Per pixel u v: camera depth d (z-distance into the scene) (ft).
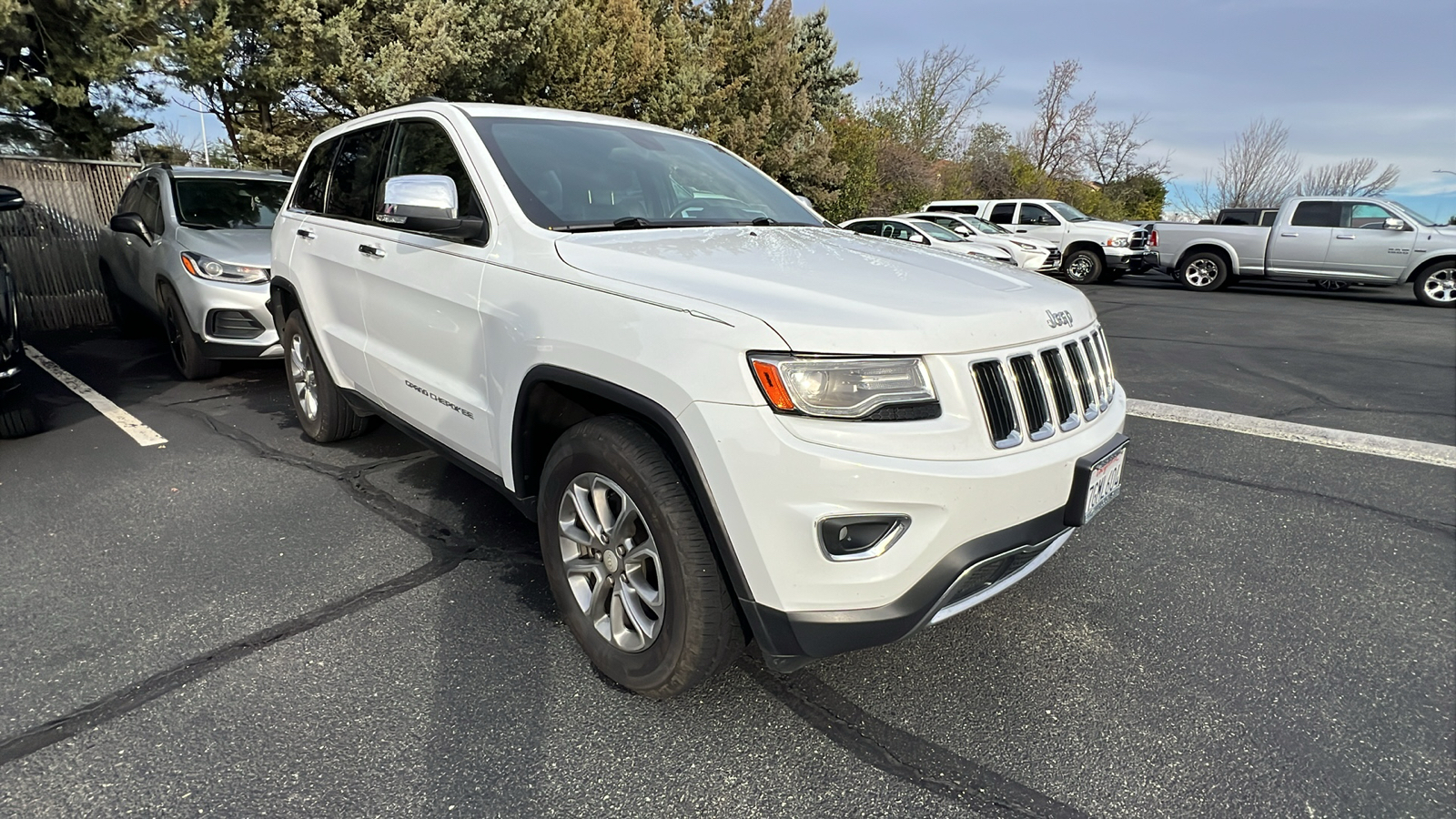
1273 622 9.08
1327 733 7.21
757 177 12.22
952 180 104.99
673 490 6.52
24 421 14.88
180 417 16.57
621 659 7.35
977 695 7.65
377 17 36.01
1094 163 136.56
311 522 11.27
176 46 30.40
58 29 28.30
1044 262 48.96
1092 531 11.56
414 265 9.72
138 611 8.84
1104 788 6.49
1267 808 6.30
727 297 6.29
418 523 11.28
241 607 8.95
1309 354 25.93
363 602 9.11
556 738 6.92
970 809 6.23
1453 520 12.03
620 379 6.67
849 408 5.77
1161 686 7.85
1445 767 6.78
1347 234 42.70
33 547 10.38
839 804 6.26
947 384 6.06
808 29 92.32
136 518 11.34
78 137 33.58
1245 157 141.38
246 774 6.40
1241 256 46.19
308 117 42.37
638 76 50.14
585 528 7.61
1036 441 6.61
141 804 6.07
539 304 7.60
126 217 20.29
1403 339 29.14
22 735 6.79
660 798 6.27
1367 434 16.47
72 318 28.07
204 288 17.62
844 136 81.15
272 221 21.30
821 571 5.91
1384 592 9.83
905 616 6.07
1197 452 15.19
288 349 14.51
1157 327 31.96
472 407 8.81
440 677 7.74
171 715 7.10
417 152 10.42
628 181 9.92
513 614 8.91
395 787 6.31
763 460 5.80
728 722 7.18
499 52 39.11
